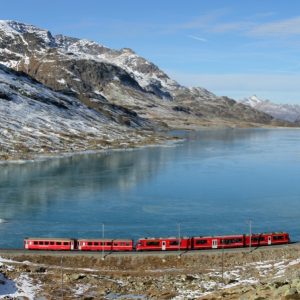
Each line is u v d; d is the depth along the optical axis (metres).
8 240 104.75
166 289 73.69
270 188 161.62
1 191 154.25
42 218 122.75
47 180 174.00
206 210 131.50
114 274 82.94
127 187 162.25
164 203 139.25
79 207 134.00
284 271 79.19
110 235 108.75
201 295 68.81
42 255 89.38
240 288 65.56
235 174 189.50
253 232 110.88
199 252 90.44
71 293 71.69
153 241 91.81
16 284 75.00
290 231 112.12
